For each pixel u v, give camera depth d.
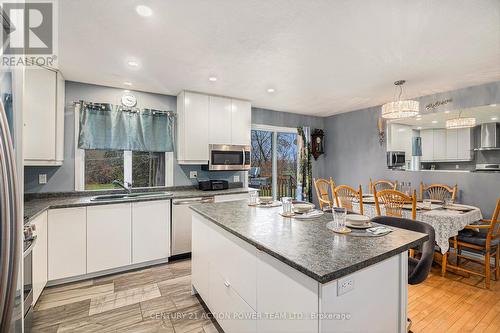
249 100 4.17
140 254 3.04
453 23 1.87
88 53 2.39
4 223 0.81
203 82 3.25
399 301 1.35
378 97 4.00
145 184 3.71
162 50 2.34
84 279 2.75
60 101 2.94
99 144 3.25
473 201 3.44
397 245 1.28
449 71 2.86
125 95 3.51
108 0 1.62
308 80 3.17
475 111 3.41
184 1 1.64
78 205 2.66
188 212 3.36
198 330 1.92
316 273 0.95
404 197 2.78
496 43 2.19
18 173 1.04
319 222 1.77
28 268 1.81
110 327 1.95
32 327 1.94
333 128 5.50
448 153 3.69
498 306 2.25
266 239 1.37
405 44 2.22
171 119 3.77
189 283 2.68
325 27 1.94
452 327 1.96
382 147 4.57
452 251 3.54
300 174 5.28
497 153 3.24
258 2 1.65
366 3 1.65
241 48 2.30
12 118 1.02
